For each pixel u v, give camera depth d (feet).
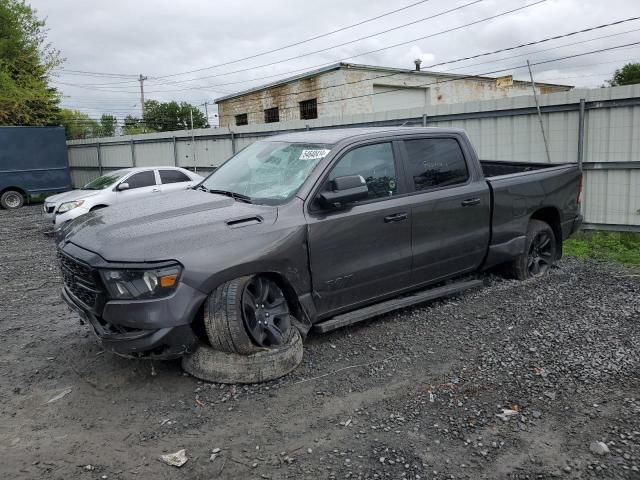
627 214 30.50
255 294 13.56
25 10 107.14
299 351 14.03
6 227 48.42
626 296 19.36
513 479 9.57
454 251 17.93
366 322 17.26
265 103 108.68
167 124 203.82
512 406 12.00
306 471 9.89
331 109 93.04
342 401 12.41
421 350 15.10
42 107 97.76
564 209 22.22
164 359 13.94
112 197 40.70
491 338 15.80
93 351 15.72
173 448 10.75
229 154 58.70
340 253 14.90
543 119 32.73
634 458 10.07
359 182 14.66
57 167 70.03
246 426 11.46
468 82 102.06
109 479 9.82
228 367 13.04
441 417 11.64
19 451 10.78
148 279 12.10
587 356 14.37
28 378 14.11
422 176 17.30
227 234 13.14
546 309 18.10
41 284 25.08
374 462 10.11
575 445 10.53
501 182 19.39
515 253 20.20
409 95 98.07
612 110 30.17
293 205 14.33
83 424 11.75
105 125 185.37
